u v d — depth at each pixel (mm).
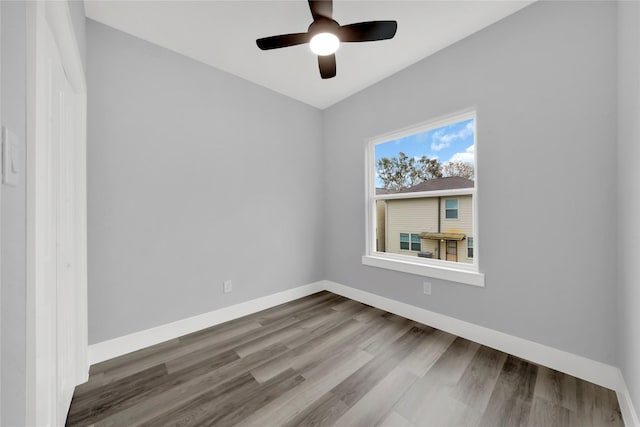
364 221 2975
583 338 1570
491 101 1936
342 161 3219
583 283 1569
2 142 511
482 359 1802
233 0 1671
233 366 1761
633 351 1207
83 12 1666
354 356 1866
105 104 1857
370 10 1787
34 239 649
